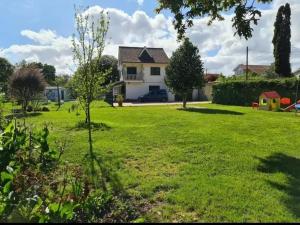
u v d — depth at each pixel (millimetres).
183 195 5453
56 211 4055
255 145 9422
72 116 19250
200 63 25906
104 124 14117
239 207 4973
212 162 7516
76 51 13102
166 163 7492
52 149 6605
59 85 41469
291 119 16469
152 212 4867
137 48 50281
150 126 13508
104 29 12883
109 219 4539
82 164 7383
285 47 37625
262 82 29938
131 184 6055
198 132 11672
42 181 5141
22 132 6223
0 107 9016
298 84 27406
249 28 9430
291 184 6043
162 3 10547
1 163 5121
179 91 26203
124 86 48469
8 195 4117
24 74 24266
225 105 31672
